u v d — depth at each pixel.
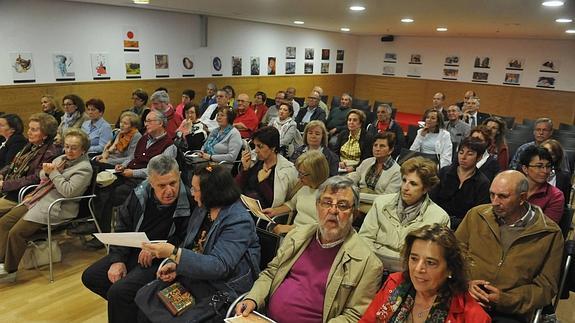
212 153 4.33
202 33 8.01
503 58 10.30
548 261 1.77
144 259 2.07
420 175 2.11
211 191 1.85
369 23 8.12
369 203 2.82
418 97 11.80
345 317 1.59
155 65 7.36
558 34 8.07
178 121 5.28
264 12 6.93
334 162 3.34
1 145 4.17
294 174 2.85
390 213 2.24
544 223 1.80
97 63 6.52
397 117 11.44
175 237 2.24
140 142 3.77
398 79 12.05
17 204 3.09
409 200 2.15
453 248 1.33
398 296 1.45
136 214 2.22
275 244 1.97
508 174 1.82
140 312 1.90
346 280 1.62
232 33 8.63
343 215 1.67
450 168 2.75
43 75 5.93
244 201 2.45
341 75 12.18
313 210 2.54
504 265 1.82
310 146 3.39
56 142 3.35
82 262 3.14
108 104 6.79
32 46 5.75
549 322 1.87
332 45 11.55
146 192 2.23
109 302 2.01
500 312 1.77
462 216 2.66
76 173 2.82
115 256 2.20
